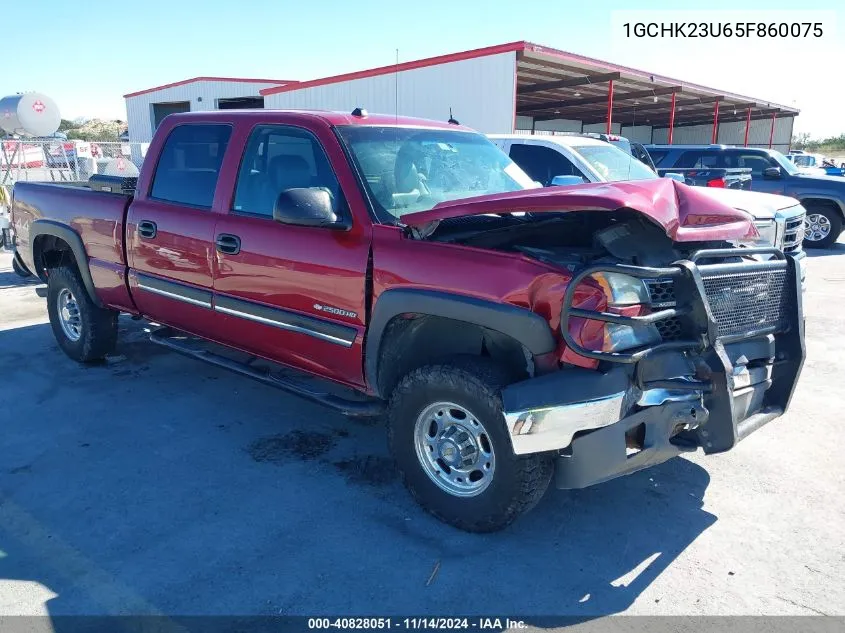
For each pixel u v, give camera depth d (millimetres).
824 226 13234
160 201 4711
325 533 3330
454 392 3150
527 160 8656
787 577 3020
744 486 3834
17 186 6078
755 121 35031
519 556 3162
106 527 3359
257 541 3252
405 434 3438
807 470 4016
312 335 3779
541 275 2920
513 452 2959
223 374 5621
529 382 2918
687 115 32438
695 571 3062
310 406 4977
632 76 18578
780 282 3557
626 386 2926
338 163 3723
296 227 3820
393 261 3365
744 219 3398
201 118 4566
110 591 2875
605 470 2936
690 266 3008
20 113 19125
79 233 5344
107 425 4586
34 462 4039
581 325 2867
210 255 4289
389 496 3699
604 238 3152
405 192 3809
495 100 14938
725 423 3037
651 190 3123
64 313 5871
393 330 3480
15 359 5969
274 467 4020
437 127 4539
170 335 5168
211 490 3736
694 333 3041
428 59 15914
